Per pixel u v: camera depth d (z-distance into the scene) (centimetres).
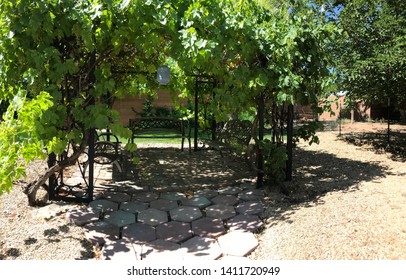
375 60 682
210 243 340
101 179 556
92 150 439
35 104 311
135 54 562
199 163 696
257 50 472
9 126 298
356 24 748
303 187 507
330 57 608
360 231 333
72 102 398
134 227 375
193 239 350
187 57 409
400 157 710
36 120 325
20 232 350
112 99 669
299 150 814
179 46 406
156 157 752
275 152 504
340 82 740
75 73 421
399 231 327
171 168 650
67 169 613
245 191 499
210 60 450
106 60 516
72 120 413
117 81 672
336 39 729
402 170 591
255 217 403
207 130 915
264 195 483
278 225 373
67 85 421
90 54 418
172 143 952
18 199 443
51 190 443
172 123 829
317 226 354
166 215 411
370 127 1287
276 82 475
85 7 374
